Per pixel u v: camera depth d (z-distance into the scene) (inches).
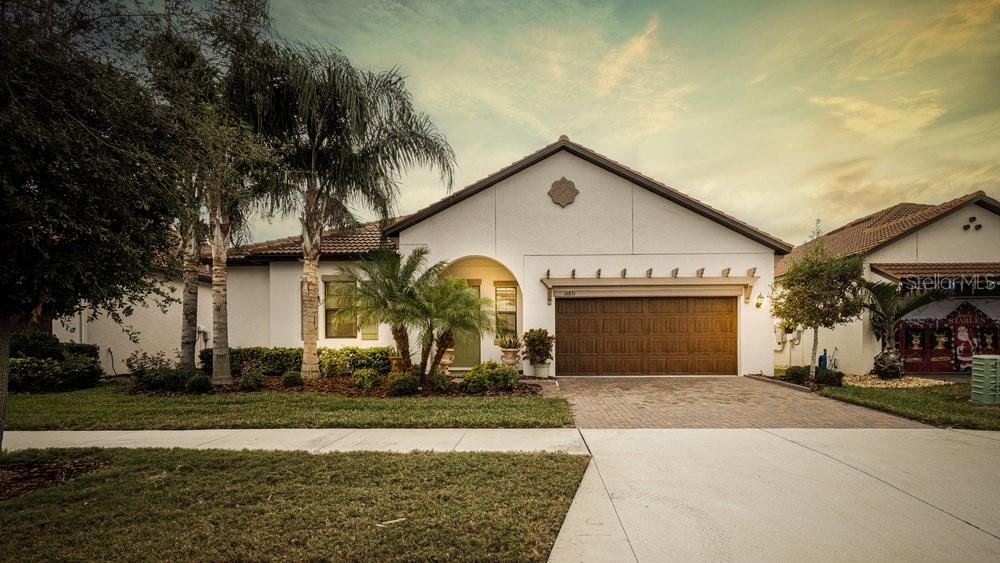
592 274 566.3
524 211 571.2
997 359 377.7
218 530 158.1
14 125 162.4
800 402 401.1
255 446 268.8
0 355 215.2
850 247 717.9
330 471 218.8
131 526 161.5
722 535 157.6
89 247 187.3
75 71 190.7
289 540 151.3
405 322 433.1
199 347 701.9
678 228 565.6
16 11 183.0
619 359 567.2
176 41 279.9
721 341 565.3
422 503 179.9
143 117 211.0
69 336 576.7
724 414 354.0
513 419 323.6
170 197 214.5
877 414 351.6
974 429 305.3
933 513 175.6
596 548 148.3
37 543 148.6
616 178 569.9
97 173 179.0
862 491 197.3
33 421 324.2
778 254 569.6
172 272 245.4
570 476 210.5
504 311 613.0
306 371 486.3
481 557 139.9
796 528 163.0
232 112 422.0
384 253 491.5
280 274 613.9
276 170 451.5
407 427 313.9
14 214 166.6
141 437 290.4
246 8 380.5
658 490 198.4
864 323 594.9
